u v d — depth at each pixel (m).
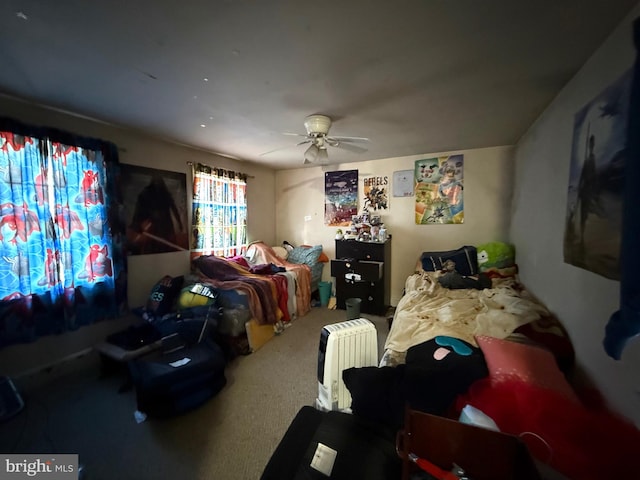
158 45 1.26
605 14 1.03
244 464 1.37
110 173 2.35
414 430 0.86
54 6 1.00
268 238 4.46
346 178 4.02
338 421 1.13
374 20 1.08
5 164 1.82
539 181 2.06
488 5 1.00
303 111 2.05
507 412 1.01
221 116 2.16
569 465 0.83
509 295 2.03
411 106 1.95
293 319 3.30
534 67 1.43
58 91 1.74
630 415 0.94
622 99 1.02
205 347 2.03
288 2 0.99
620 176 1.00
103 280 2.36
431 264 3.07
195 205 3.18
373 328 1.65
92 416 1.69
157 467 1.35
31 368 2.00
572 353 1.41
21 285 1.90
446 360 1.30
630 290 0.72
